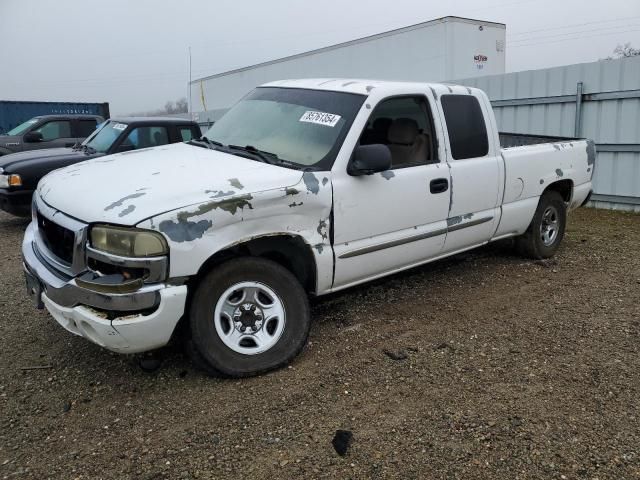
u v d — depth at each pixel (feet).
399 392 11.26
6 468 8.91
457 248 16.66
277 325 12.05
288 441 9.64
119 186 11.22
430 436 9.82
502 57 54.19
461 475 8.84
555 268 19.60
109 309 10.02
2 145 37.93
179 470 8.89
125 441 9.62
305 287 13.20
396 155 15.05
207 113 52.90
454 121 15.89
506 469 9.00
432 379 11.78
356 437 9.77
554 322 14.85
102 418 10.30
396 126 15.01
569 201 20.99
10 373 11.94
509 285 17.74
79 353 12.86
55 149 29.43
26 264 12.02
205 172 11.88
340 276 13.30
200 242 10.53
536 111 32.78
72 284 10.36
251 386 11.40
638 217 28.84
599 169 30.94
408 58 53.67
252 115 15.29
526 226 19.30
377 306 15.78
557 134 32.04
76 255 10.43
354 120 13.35
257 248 12.00
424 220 14.99
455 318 15.03
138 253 9.98
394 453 9.36
